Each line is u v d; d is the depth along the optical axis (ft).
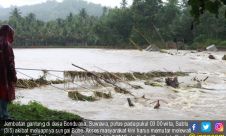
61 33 416.46
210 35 302.66
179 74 95.04
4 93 27.09
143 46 322.75
